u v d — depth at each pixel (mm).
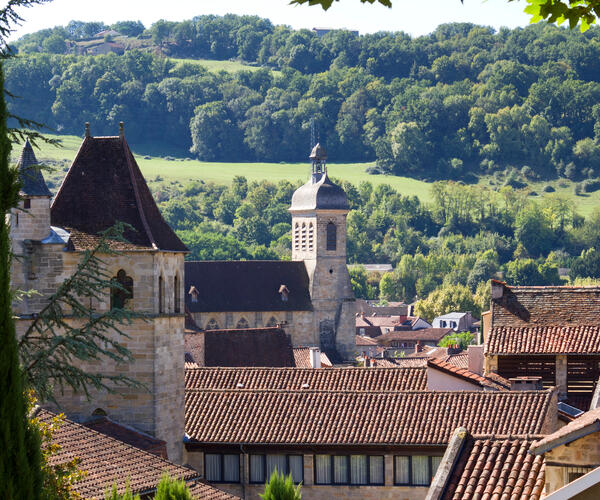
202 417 150250
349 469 141625
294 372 171250
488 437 97500
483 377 172125
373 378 168250
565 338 181750
